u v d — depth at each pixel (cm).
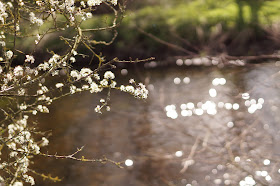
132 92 275
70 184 473
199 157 534
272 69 985
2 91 265
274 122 645
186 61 1138
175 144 580
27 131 279
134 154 552
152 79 984
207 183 477
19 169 280
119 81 997
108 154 552
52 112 690
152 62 1149
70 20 285
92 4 288
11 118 309
